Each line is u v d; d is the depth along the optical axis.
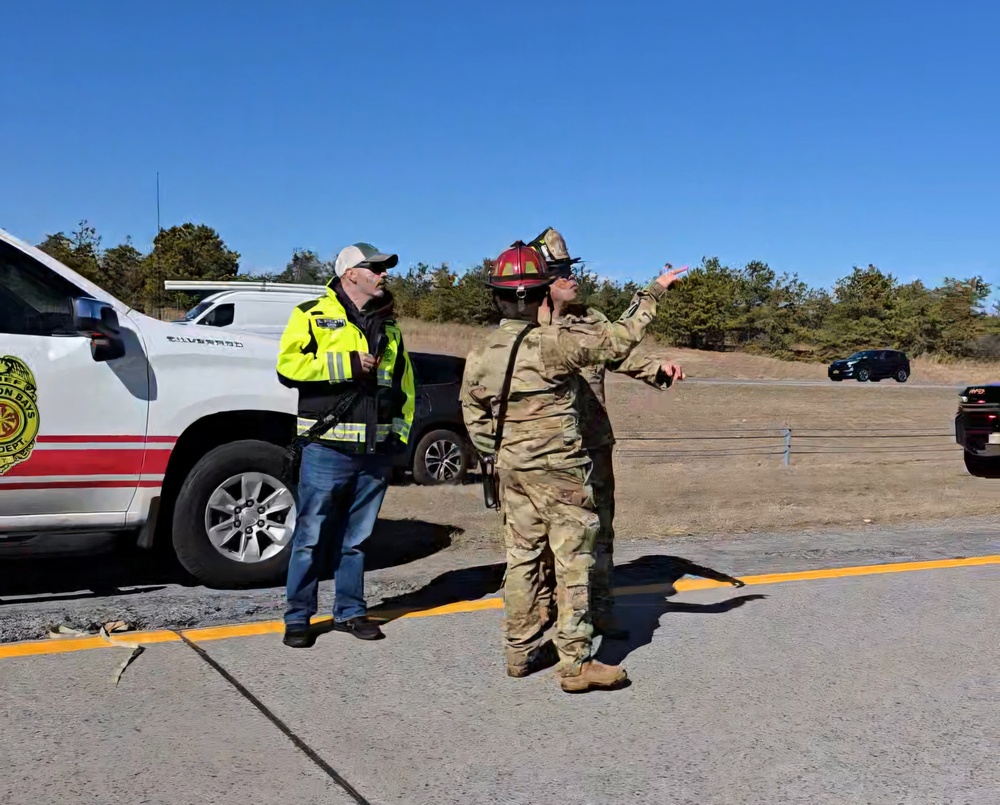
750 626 4.93
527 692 3.97
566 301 4.17
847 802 3.09
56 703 3.70
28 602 5.00
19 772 3.12
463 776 3.20
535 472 3.86
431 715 3.71
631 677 4.17
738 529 7.70
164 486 5.47
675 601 5.39
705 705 3.87
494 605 5.25
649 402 24.12
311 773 3.19
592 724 3.66
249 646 4.46
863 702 3.93
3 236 4.98
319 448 4.43
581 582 3.90
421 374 10.81
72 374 4.95
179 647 4.42
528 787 3.14
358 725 3.59
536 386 3.81
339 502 4.66
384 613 5.09
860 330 59.84
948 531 7.71
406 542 6.86
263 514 5.50
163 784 3.07
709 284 58.25
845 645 4.64
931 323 60.47
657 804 3.04
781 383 33.75
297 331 4.37
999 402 11.77
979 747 3.52
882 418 24.20
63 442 4.93
